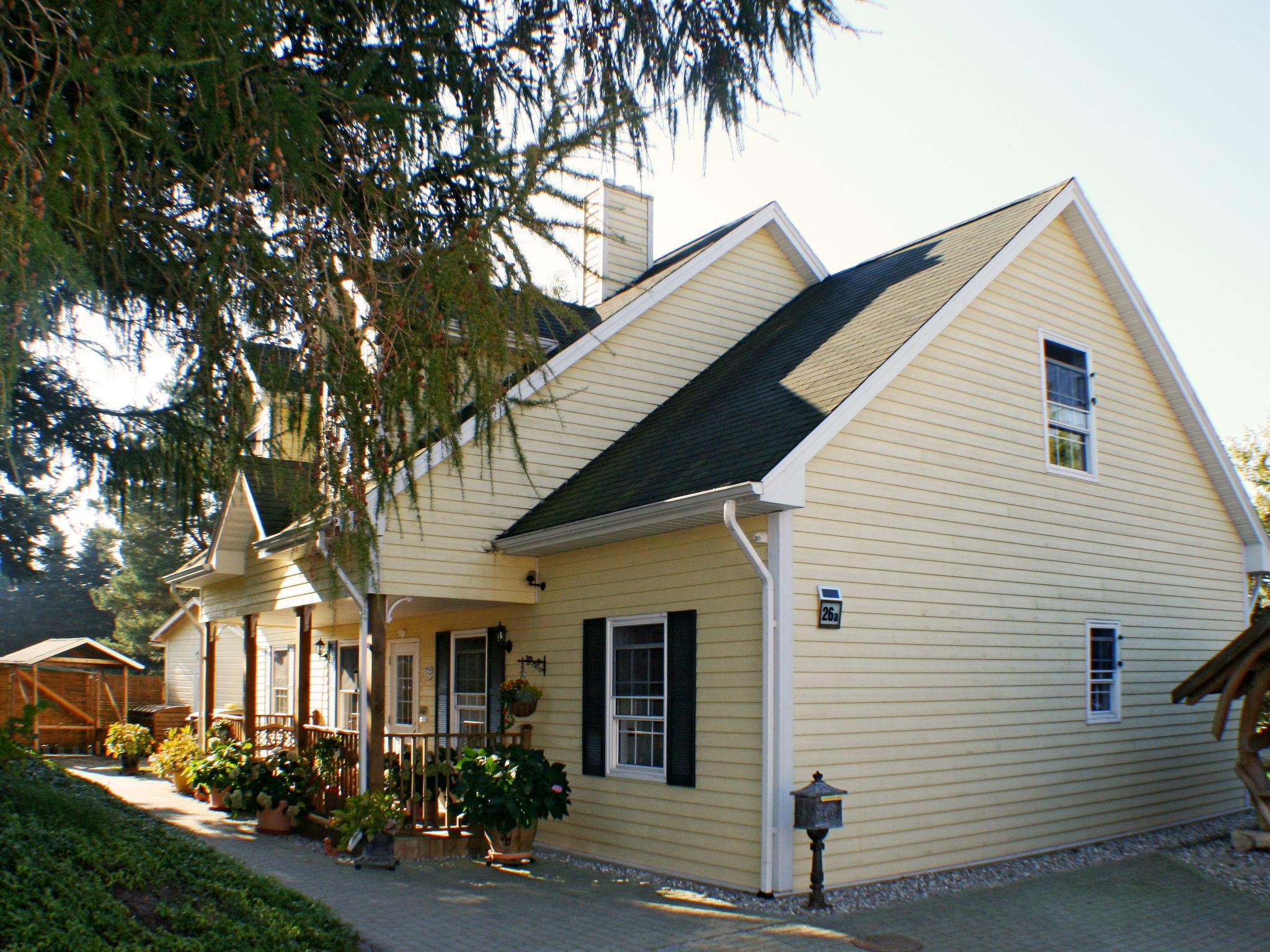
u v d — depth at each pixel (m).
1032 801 11.34
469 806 10.48
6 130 3.84
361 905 8.72
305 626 13.24
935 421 11.02
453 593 11.72
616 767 11.06
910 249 14.53
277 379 4.98
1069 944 7.97
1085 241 13.27
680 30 6.09
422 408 4.98
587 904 8.89
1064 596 12.20
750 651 9.55
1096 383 13.28
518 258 4.84
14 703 25.55
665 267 15.68
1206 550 14.62
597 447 13.23
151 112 4.46
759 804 9.23
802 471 9.38
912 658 10.34
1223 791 14.27
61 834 6.84
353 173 5.41
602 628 11.40
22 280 3.61
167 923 6.18
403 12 5.73
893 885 9.62
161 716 25.45
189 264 5.68
